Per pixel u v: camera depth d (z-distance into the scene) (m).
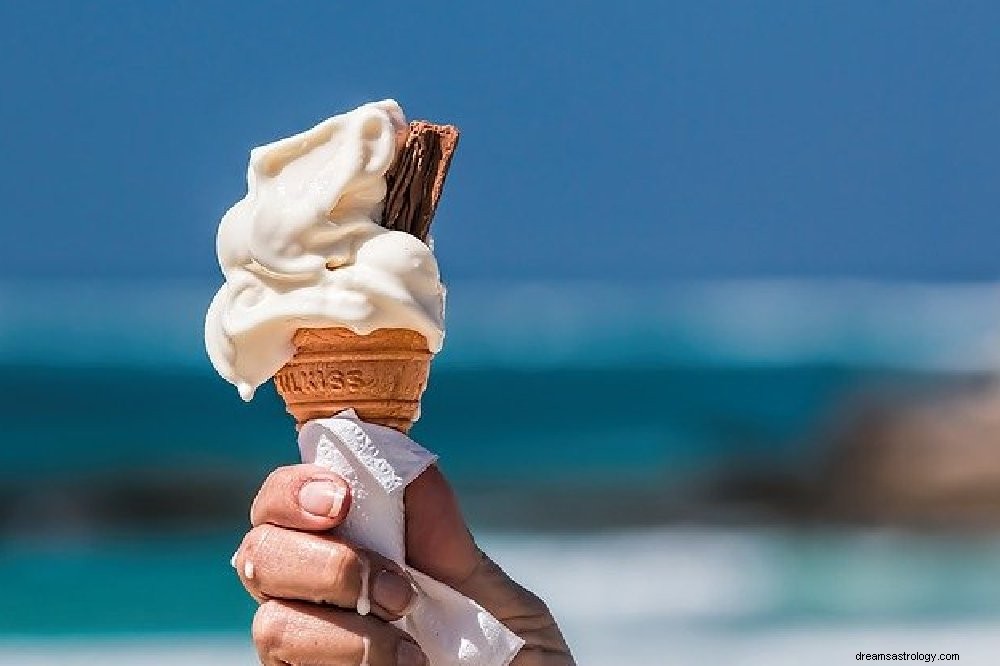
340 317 2.47
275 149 2.57
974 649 14.51
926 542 24.67
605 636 15.30
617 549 23.88
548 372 36.12
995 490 27.30
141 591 18.91
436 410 35.06
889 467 28.36
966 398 29.16
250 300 2.54
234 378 2.57
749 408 36.19
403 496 2.58
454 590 2.55
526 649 2.71
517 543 24.48
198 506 27.81
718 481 29.69
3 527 27.20
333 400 2.59
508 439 33.94
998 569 20.77
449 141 2.62
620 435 34.53
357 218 2.54
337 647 2.33
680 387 36.31
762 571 21.05
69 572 21.17
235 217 2.57
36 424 31.59
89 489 27.95
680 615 16.64
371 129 2.55
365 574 2.36
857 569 21.17
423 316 2.51
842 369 36.84
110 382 32.00
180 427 31.08
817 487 29.11
